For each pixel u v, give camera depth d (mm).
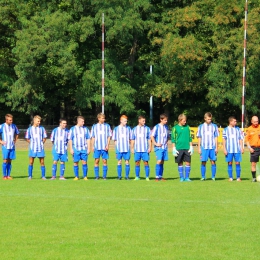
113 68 150625
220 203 41719
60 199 43562
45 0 156375
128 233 31891
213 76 146625
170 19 154875
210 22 147875
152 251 28234
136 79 159625
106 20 145875
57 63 149750
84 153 58656
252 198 44219
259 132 56406
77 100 149750
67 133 59188
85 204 41188
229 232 32188
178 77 151500
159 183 54625
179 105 166250
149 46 160500
